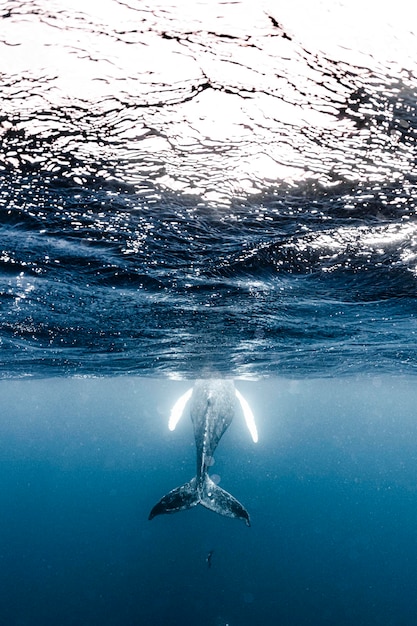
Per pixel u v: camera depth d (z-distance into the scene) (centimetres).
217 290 802
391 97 341
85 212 533
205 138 397
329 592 1933
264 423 7944
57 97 349
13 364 1681
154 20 285
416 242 608
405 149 401
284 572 2200
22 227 570
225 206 514
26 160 430
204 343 1251
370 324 1055
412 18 276
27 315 979
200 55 312
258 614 1625
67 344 1267
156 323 1034
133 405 5009
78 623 1536
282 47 305
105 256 661
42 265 696
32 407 5103
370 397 3775
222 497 1091
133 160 429
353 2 270
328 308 920
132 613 1609
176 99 351
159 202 506
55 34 296
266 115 366
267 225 558
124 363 1619
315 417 6569
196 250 636
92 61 317
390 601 1872
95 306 905
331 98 346
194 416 1198
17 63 318
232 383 1273
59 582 1980
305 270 707
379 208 512
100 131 388
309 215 533
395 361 1603
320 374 2070
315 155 418
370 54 306
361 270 707
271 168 438
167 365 1639
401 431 8581
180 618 1564
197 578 2008
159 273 723
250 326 1069
